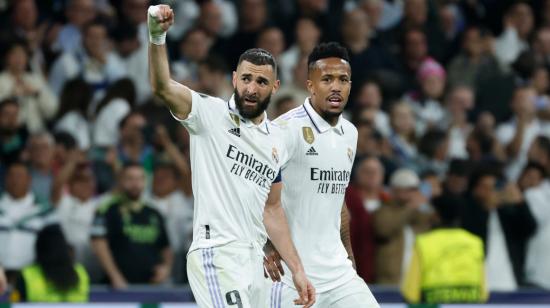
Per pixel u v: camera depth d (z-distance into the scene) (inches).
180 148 1544.0
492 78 1902.1
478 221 1453.0
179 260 1451.8
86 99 1614.2
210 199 858.1
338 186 970.7
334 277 971.9
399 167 1603.1
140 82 1749.5
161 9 807.1
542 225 1520.7
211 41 1838.1
